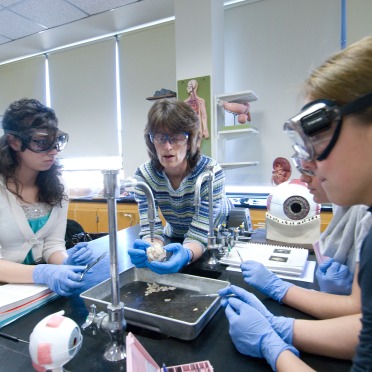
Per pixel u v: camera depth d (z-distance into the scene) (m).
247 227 1.52
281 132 2.93
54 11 3.04
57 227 1.31
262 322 0.62
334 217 0.92
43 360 0.47
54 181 1.25
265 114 2.99
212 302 0.76
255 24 2.96
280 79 2.90
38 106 1.02
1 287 0.89
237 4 3.00
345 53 0.44
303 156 0.51
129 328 0.71
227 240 1.21
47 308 0.83
